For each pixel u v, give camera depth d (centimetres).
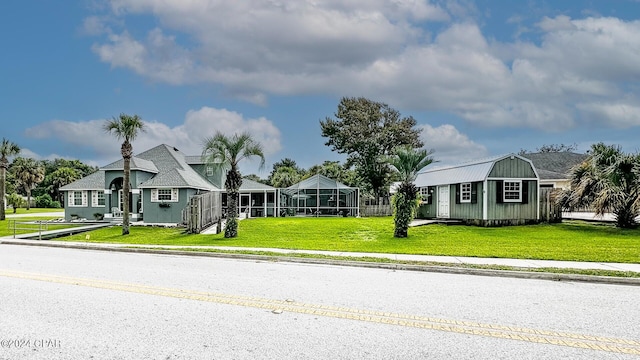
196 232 2172
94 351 439
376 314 595
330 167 5762
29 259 1239
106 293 727
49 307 625
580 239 1673
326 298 700
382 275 967
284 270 1032
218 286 802
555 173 3228
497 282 890
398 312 609
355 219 3078
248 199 3947
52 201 7788
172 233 2217
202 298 691
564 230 2002
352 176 5425
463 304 666
